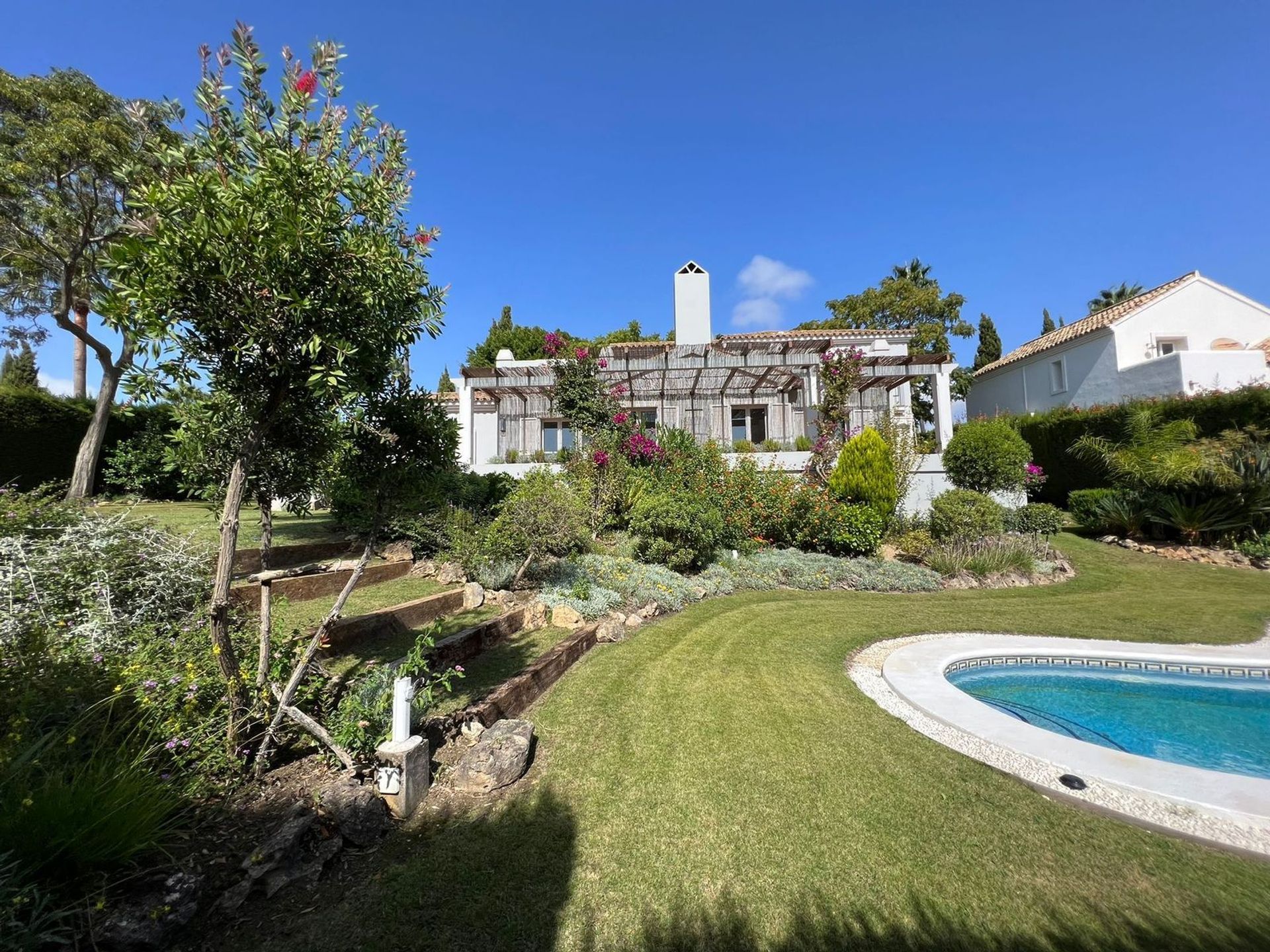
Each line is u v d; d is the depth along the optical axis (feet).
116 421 53.52
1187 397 55.16
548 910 9.27
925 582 39.01
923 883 10.30
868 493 48.65
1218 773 14.69
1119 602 35.60
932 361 61.87
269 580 12.61
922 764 14.96
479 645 20.52
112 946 7.42
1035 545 45.83
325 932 8.46
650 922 9.13
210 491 12.82
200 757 10.87
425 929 8.69
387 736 12.62
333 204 9.99
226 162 9.82
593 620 25.44
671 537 37.11
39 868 7.57
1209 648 26.86
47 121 46.98
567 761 14.17
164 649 12.92
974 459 56.03
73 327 48.93
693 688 19.42
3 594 12.94
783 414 71.82
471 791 12.41
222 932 8.29
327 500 14.64
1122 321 67.62
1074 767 14.99
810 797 13.01
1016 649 25.67
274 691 12.03
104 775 8.91
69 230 49.01
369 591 25.44
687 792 13.01
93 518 16.94
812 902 9.73
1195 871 10.91
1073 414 64.54
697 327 69.72
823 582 38.47
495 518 33.63
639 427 49.93
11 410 47.03
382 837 10.78
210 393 10.74
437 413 13.42
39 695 9.62
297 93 10.09
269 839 9.44
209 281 9.48
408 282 11.39
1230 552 45.44
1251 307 68.90
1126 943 9.04
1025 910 9.72
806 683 20.63
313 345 9.50
